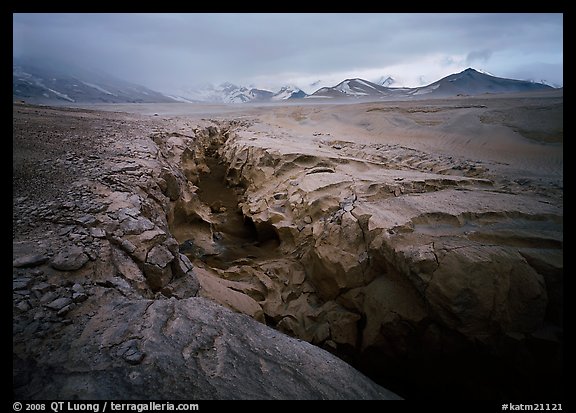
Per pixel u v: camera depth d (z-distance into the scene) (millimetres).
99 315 3229
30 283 3301
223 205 12445
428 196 7492
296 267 8141
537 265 4941
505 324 4641
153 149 9492
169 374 2648
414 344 5484
